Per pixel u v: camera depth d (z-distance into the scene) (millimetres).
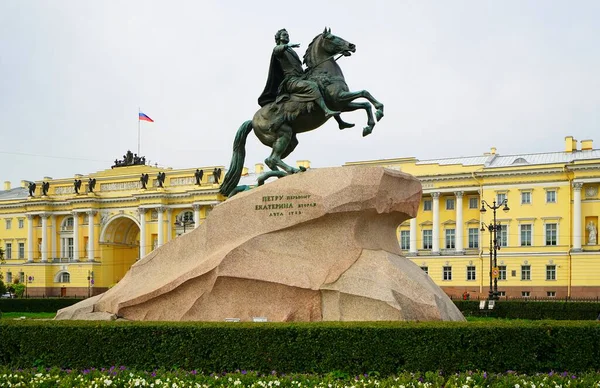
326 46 13055
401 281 11422
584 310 25703
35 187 78500
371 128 12711
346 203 11766
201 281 11953
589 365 9203
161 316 12188
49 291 75062
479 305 27953
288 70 13242
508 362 9148
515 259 55781
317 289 11477
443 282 58188
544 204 55375
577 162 53375
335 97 12805
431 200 60438
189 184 70500
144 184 71312
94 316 12555
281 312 11633
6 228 80125
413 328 9281
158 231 70000
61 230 76562
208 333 9750
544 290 54500
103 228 73812
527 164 55781
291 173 12898
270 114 13344
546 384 7957
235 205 12391
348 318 11266
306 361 9391
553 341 9266
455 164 58500
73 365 10125
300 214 11945
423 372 9102
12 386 8320
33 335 10359
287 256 11891
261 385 8188
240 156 14180
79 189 75250
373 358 9258
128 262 79000
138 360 9898
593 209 53531
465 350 9188
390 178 12180
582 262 52969
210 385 8273
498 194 57031
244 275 11695
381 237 12500
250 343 9586
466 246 58375
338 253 11812
